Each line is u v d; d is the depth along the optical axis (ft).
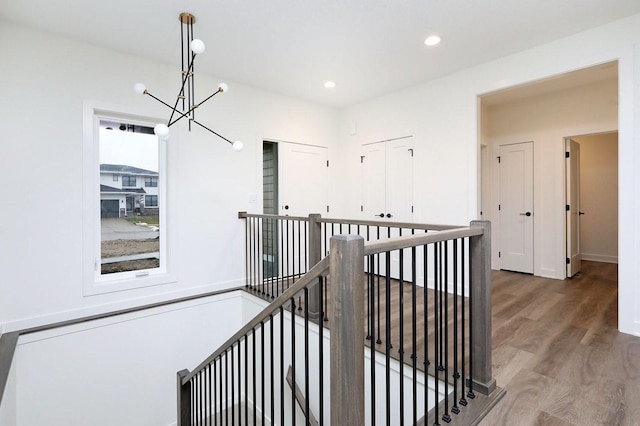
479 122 11.89
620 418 5.10
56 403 9.34
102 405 10.13
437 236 4.76
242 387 12.78
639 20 8.39
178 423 9.16
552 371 6.49
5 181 8.77
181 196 11.94
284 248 15.24
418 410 6.70
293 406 4.34
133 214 11.32
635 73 8.40
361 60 11.23
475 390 5.74
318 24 8.98
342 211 16.80
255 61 11.30
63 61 9.58
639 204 8.23
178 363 11.68
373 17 8.64
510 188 16.10
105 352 10.20
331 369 3.53
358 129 16.03
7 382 7.53
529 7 8.19
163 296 11.54
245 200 13.55
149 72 11.13
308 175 15.84
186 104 11.97
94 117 10.42
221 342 12.69
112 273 10.91
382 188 15.02
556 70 9.85
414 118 13.67
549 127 14.85
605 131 13.37
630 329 8.29
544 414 5.23
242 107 13.47
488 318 5.62
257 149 13.92
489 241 5.57
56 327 9.33
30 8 8.14
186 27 9.10
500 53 10.71
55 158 9.46
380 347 7.54
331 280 3.50
